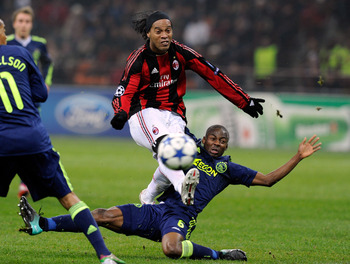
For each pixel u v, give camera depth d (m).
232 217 29.88
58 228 19.25
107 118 74.06
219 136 20.73
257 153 63.06
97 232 17.16
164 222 19.66
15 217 27.41
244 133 70.25
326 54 78.31
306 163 57.28
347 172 50.88
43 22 92.25
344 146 69.94
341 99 70.19
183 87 22.47
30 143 16.83
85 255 19.98
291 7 87.56
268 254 20.95
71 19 90.62
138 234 19.95
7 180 17.67
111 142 70.62
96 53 87.81
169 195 20.66
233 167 20.75
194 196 20.19
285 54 82.19
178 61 21.69
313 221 28.94
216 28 88.19
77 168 47.09
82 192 35.66
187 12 90.44
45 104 74.69
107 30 89.69
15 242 21.95
